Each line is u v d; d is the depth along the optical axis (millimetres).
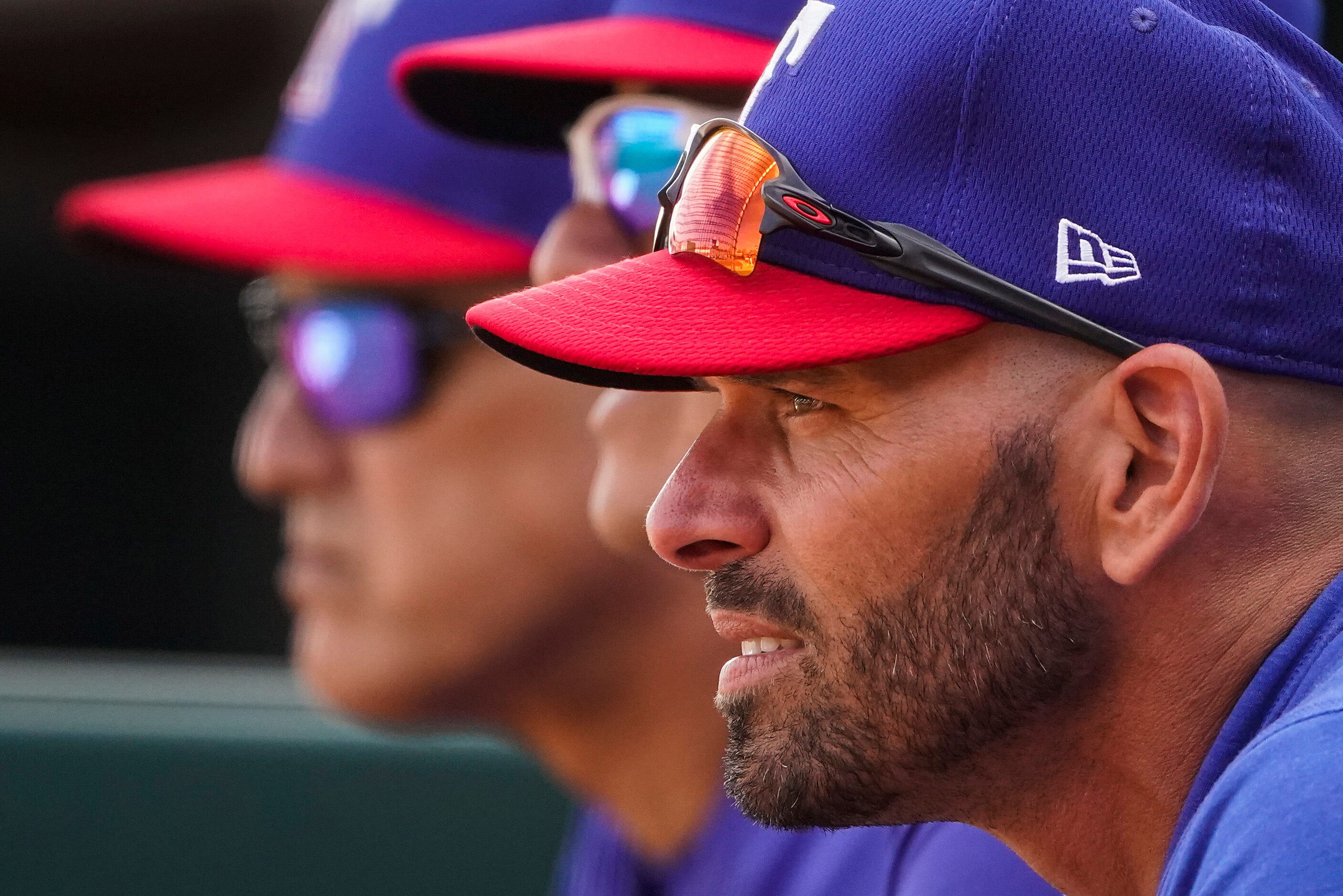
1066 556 3904
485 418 7949
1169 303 3885
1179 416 3789
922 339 3857
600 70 6129
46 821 9258
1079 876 4195
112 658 18344
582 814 9336
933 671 3947
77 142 16984
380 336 8141
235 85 16656
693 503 4176
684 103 6211
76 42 16016
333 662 8398
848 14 4211
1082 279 3875
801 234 4059
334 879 9328
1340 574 3857
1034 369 3910
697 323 4031
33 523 18641
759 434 4219
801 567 4066
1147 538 3807
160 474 18625
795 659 4113
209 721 9430
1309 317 3938
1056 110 3928
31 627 18641
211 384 18422
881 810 4102
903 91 3986
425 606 8031
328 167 8453
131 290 18172
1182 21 4031
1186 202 3900
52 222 17531
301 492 8539
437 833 9383
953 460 3924
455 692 8156
